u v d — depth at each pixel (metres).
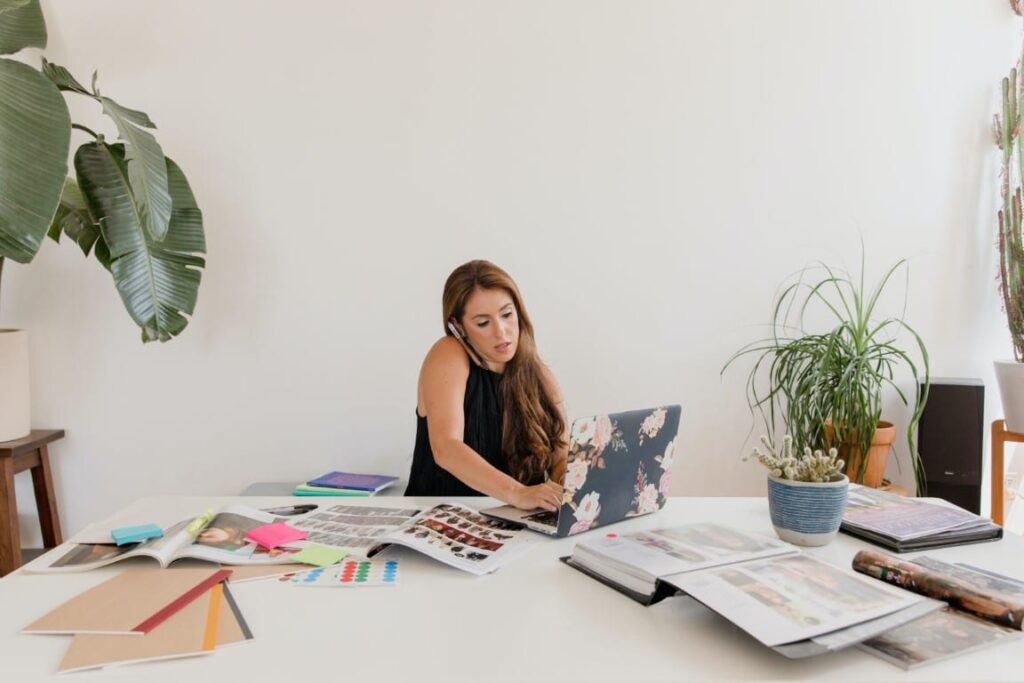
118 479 2.52
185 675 0.83
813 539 1.24
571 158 2.53
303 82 2.46
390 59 2.48
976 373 2.65
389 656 0.88
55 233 2.25
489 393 1.80
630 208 2.55
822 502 1.23
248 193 2.47
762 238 2.58
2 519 2.17
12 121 1.73
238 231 2.47
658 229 2.56
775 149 2.57
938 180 2.60
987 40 2.58
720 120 2.55
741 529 1.35
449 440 1.61
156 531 1.26
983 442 2.48
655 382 2.60
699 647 0.91
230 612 0.99
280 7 2.44
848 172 2.59
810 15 2.55
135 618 0.96
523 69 2.50
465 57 2.49
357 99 2.47
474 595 1.06
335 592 1.07
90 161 2.04
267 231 2.48
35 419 2.49
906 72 2.57
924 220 2.61
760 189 2.57
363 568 1.16
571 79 2.51
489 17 2.48
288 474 2.54
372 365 2.53
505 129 2.51
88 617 0.96
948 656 0.87
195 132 2.45
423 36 2.48
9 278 2.44
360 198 2.49
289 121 2.46
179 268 2.19
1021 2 2.51
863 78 2.57
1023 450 2.69
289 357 2.52
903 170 2.59
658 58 2.53
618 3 2.51
